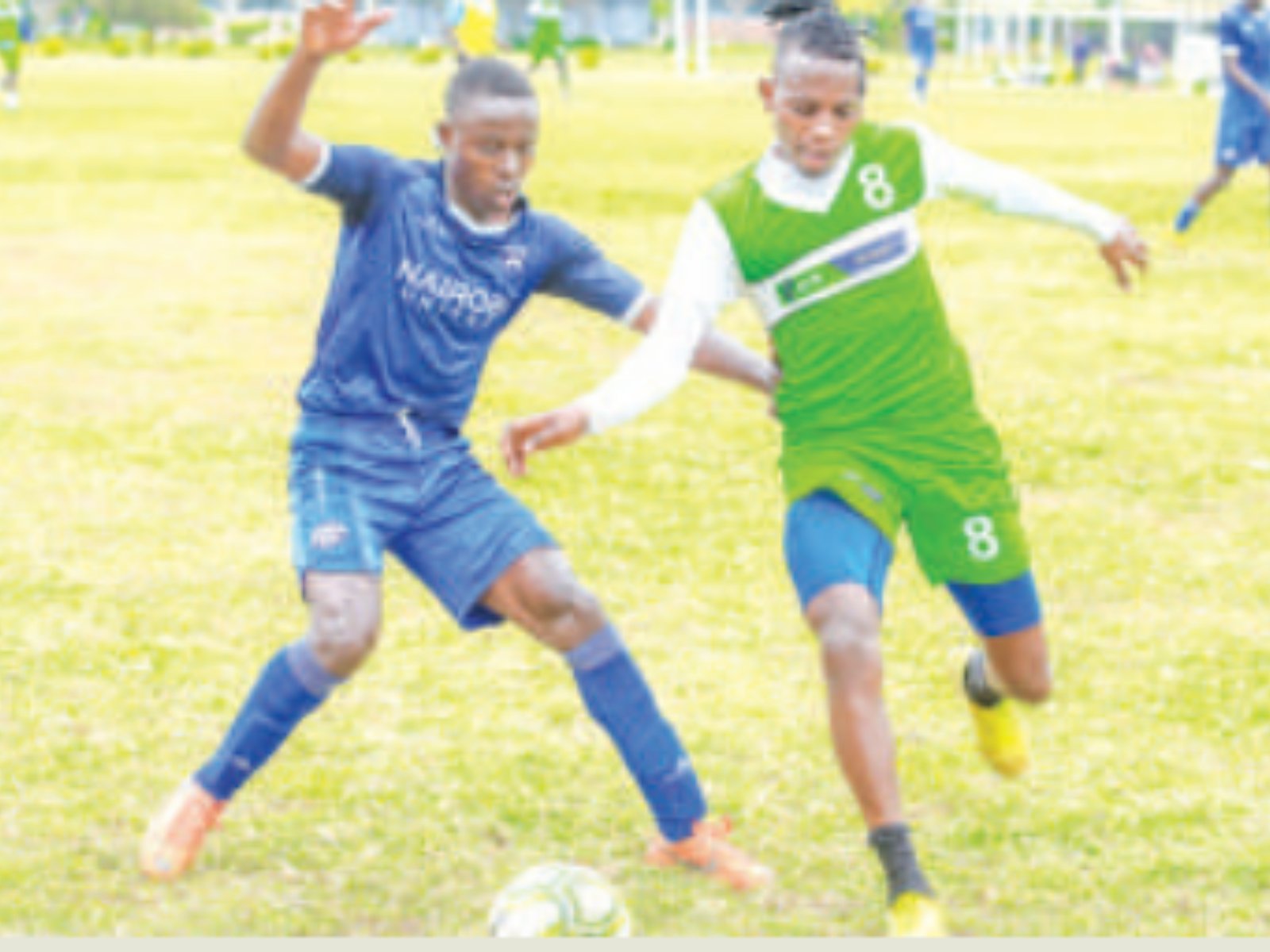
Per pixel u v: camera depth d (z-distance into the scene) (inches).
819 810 477.7
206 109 3292.3
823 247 426.9
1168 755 514.6
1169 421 921.5
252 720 434.9
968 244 1563.7
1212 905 424.8
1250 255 1507.1
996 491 444.8
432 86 4210.1
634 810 479.2
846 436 435.5
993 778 500.1
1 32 3166.8
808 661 596.4
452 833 464.1
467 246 425.7
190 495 784.9
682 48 5556.1
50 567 681.0
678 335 424.8
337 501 428.1
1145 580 676.1
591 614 433.1
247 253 1487.5
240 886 433.7
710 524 746.8
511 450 409.4
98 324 1163.3
